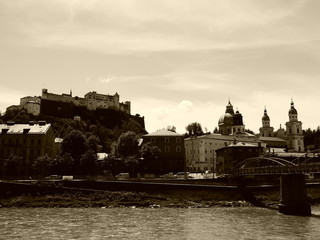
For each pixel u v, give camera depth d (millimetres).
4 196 75125
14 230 45031
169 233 43844
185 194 79875
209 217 57469
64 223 50469
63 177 87438
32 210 65062
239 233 44000
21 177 87000
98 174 109188
